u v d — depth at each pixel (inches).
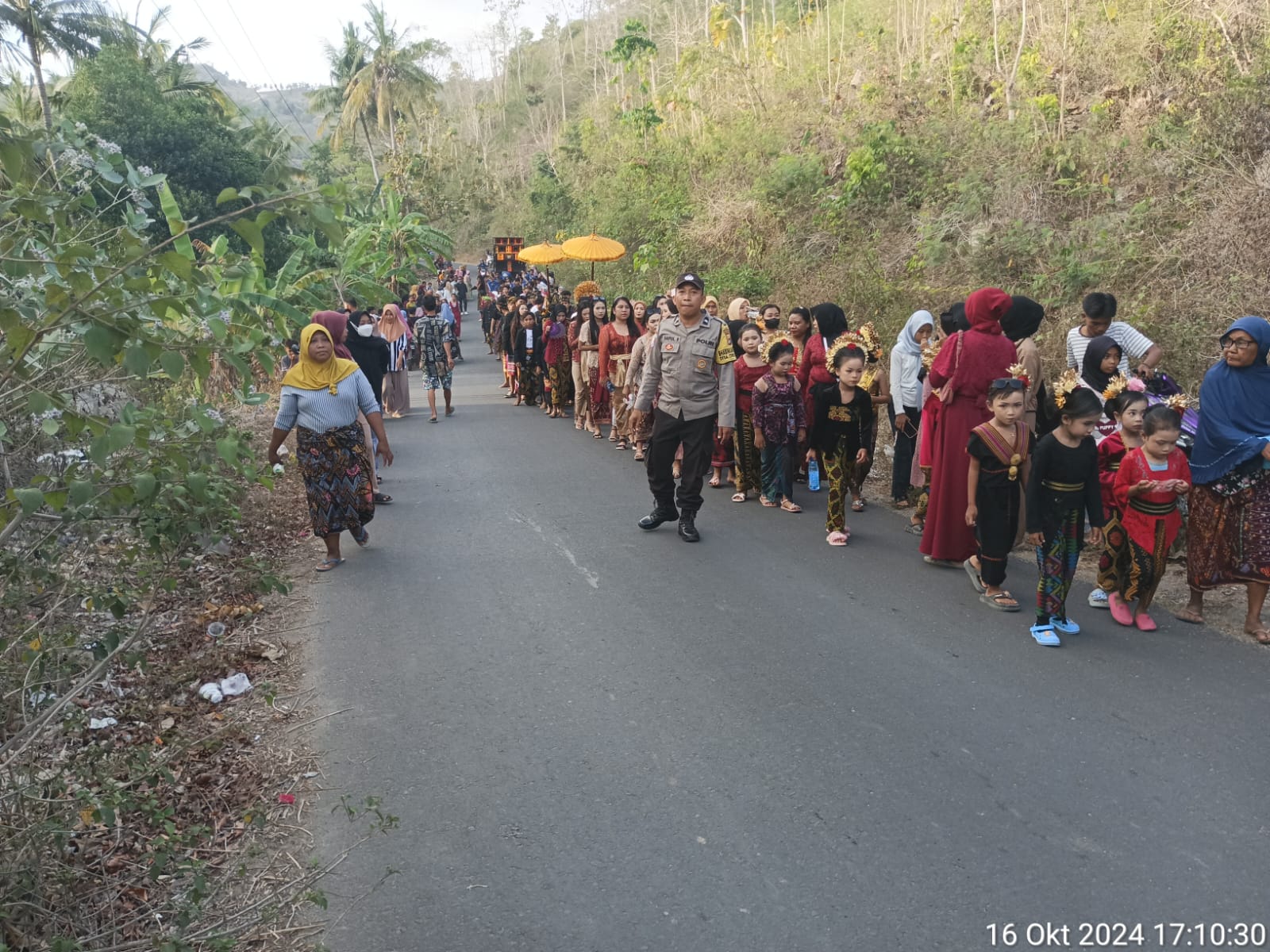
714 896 136.2
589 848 148.2
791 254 731.4
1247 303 394.9
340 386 285.7
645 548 298.4
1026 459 229.9
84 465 149.0
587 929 130.6
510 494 375.2
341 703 199.2
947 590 253.6
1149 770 163.6
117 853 149.6
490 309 1007.0
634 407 310.8
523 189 2458.2
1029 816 152.3
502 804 160.9
